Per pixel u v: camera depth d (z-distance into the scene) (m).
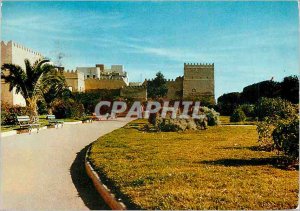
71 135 23.02
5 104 29.89
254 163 10.87
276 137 11.06
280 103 33.88
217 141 17.30
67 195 8.33
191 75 89.69
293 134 10.34
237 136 20.00
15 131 23.42
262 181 8.46
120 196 7.57
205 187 7.97
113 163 11.12
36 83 31.12
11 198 7.98
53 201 7.83
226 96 60.16
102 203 7.69
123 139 18.77
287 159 10.95
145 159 11.77
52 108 46.19
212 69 89.25
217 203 6.84
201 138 19.00
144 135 21.42
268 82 48.34
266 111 34.75
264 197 7.19
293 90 42.41
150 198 7.19
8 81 30.58
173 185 8.18
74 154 14.57
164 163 10.95
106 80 92.44
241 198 7.11
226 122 35.31
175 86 91.88
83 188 8.98
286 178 8.76
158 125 25.56
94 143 16.88
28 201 7.80
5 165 11.95
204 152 13.29
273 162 11.03
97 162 11.38
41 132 24.83
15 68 30.27
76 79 84.25
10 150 15.35
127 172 9.69
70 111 46.91
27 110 30.23
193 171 9.62
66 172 10.93
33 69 30.95
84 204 7.62
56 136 22.02
